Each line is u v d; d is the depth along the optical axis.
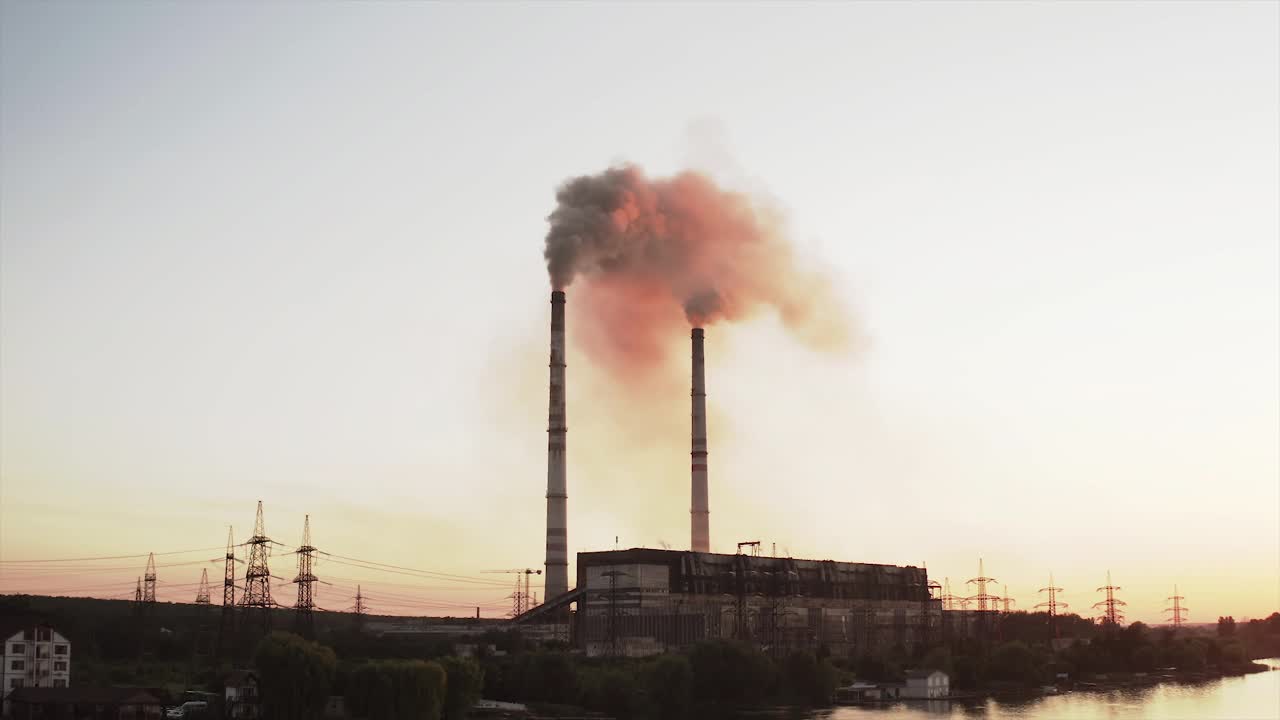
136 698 180.62
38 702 178.75
